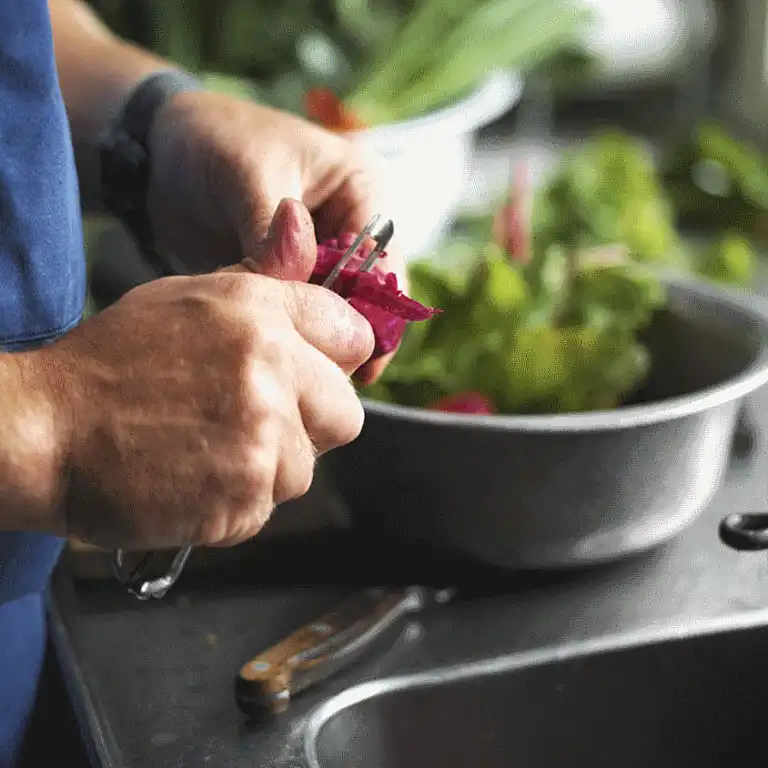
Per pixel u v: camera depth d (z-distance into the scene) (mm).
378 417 619
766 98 1431
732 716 648
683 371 786
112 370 416
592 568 684
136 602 664
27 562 581
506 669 606
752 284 1106
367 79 1206
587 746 633
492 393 735
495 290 731
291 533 720
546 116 1473
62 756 637
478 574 676
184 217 690
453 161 1105
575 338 732
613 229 975
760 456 800
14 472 406
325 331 442
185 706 581
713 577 675
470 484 622
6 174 528
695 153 1237
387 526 664
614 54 1373
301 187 628
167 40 1276
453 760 613
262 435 416
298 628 636
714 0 1456
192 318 420
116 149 690
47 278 550
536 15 1205
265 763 545
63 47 735
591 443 605
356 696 586
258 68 1308
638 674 629
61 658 621
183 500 419
